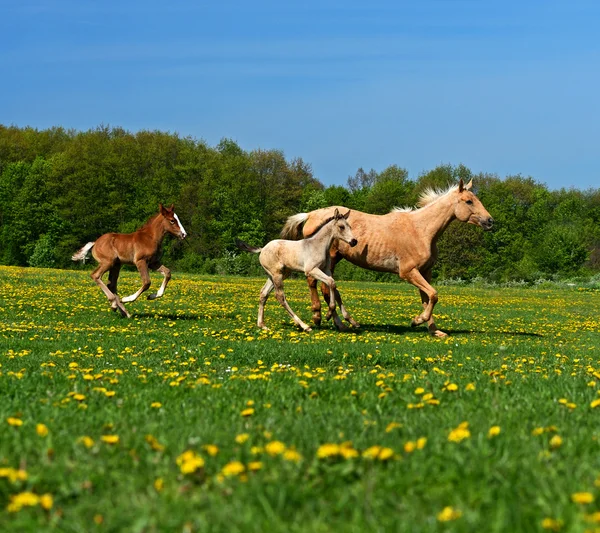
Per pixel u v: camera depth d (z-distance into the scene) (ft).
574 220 296.30
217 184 258.57
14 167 260.21
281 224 269.85
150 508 12.03
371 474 13.46
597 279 220.23
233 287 114.21
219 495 12.47
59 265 249.34
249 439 15.99
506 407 20.92
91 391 23.85
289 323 62.64
